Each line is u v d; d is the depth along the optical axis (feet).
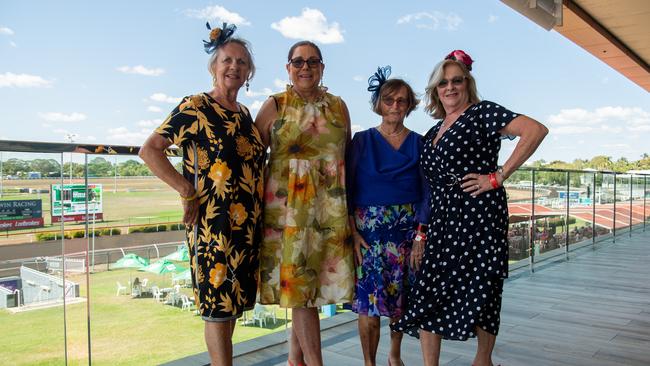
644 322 12.13
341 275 7.25
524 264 18.57
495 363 9.48
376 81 8.06
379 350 10.02
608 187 28.58
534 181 19.42
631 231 32.55
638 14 26.50
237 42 6.72
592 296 14.82
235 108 6.75
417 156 7.85
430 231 7.47
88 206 7.58
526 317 12.57
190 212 6.33
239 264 6.46
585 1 24.56
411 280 7.80
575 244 23.73
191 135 6.27
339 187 7.28
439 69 7.53
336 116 7.30
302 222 6.98
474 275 7.08
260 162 6.88
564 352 10.07
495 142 7.19
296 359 8.26
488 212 7.09
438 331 7.29
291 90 7.23
